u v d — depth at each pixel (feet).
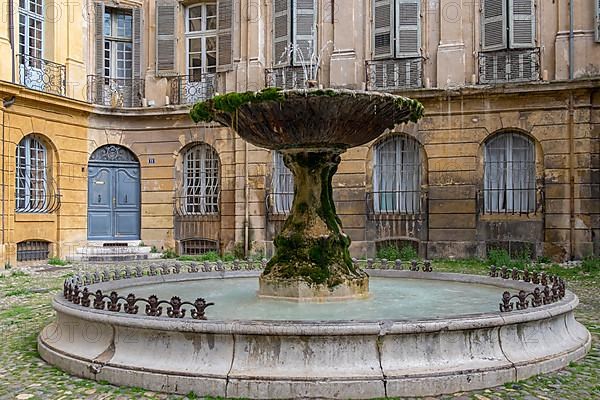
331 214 27.53
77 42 72.08
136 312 20.02
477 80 65.77
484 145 65.36
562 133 62.34
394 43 68.13
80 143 72.18
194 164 76.18
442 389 17.51
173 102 77.25
